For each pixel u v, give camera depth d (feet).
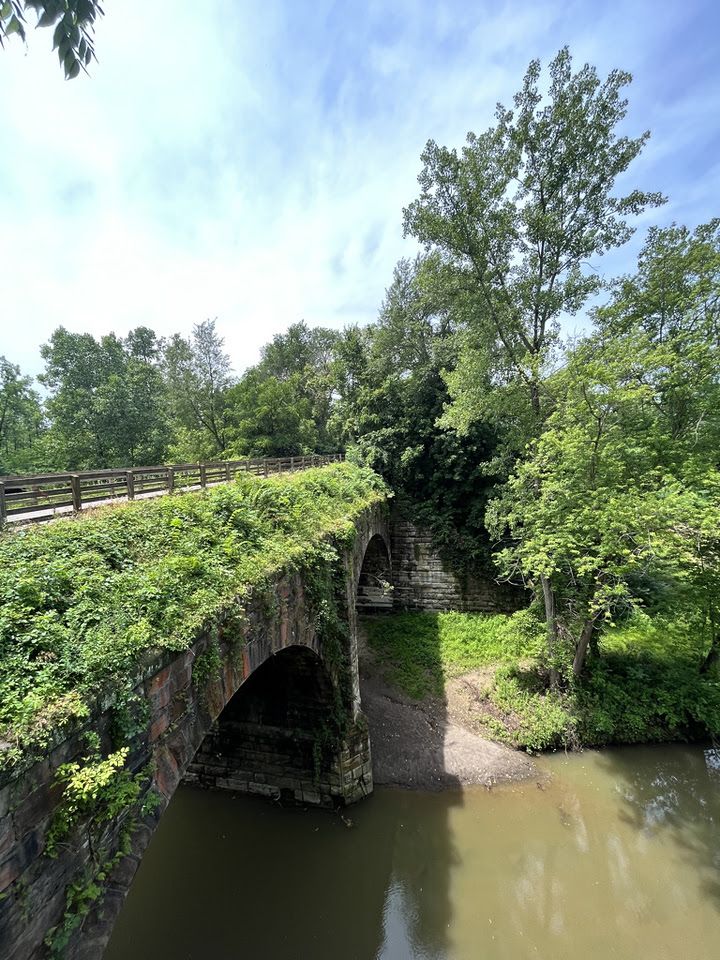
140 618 16.78
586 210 47.26
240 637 20.98
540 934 26.71
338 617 34.58
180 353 119.85
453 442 68.44
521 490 47.29
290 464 65.57
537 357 44.57
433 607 71.20
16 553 18.49
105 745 13.37
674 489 37.50
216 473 43.65
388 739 42.34
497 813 35.14
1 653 13.10
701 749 41.75
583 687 45.75
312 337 149.59
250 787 35.81
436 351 75.87
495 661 54.85
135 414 87.76
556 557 41.14
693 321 43.06
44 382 89.76
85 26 7.25
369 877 30.07
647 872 30.60
